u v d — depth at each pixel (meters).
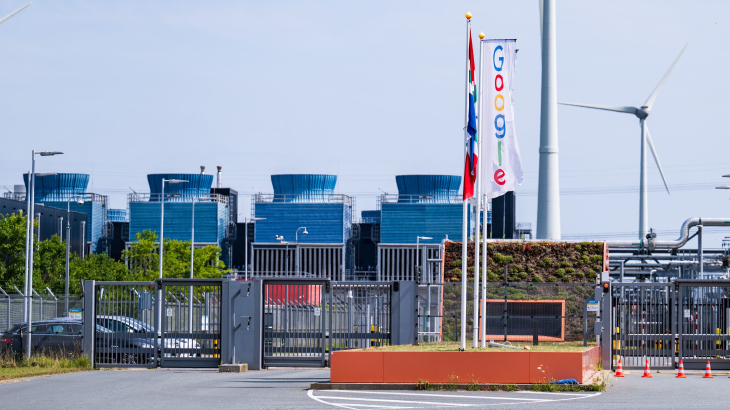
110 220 131.50
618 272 85.44
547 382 24.41
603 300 34.03
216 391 24.66
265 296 34.75
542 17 71.81
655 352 34.38
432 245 110.38
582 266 59.19
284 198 118.69
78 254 101.62
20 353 36.75
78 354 35.44
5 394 24.34
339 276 112.88
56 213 96.69
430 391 24.33
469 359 24.81
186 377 30.16
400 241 114.38
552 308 50.69
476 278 29.03
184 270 89.56
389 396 22.97
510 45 31.88
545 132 71.06
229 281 34.38
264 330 34.56
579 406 20.30
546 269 59.09
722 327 34.38
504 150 31.75
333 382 25.31
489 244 60.72
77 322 37.44
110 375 31.20
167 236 115.94
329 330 34.25
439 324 47.31
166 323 34.72
